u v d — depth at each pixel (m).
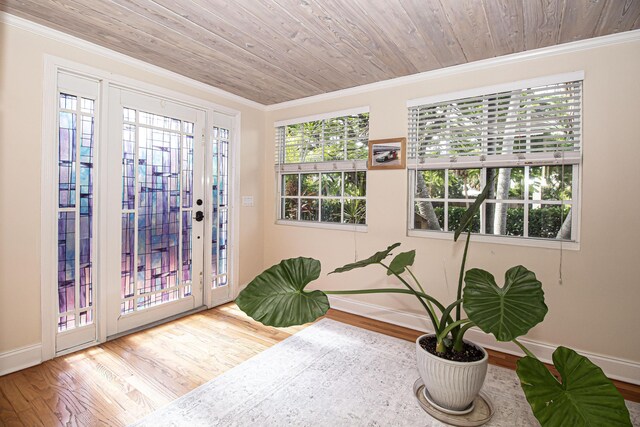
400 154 2.79
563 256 2.16
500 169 2.45
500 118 2.35
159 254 2.79
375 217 2.96
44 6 1.78
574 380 1.15
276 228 3.70
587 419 1.05
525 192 2.36
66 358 2.15
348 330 2.69
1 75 1.89
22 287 2.00
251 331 2.65
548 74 2.17
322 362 2.15
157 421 1.57
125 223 2.54
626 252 1.97
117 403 1.70
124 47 2.28
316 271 1.67
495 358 2.26
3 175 1.92
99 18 1.89
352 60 2.41
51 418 1.57
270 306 1.58
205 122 3.11
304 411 1.66
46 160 2.07
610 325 2.03
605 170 2.02
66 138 2.21
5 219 1.93
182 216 2.96
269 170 3.75
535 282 1.45
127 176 2.54
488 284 1.50
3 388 1.80
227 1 1.69
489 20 1.82
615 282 2.01
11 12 1.85
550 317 2.21
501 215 2.45
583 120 2.07
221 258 3.35
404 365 2.12
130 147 2.55
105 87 2.35
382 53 2.27
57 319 2.18
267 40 2.12
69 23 1.96
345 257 3.17
